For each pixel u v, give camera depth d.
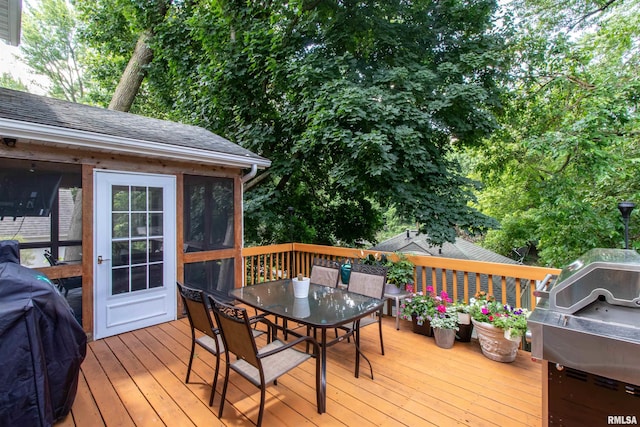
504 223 10.29
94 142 3.01
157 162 3.64
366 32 5.94
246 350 1.83
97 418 2.00
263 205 6.13
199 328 2.30
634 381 1.17
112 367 2.66
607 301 1.43
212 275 4.17
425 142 5.49
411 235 11.03
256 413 2.06
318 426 1.92
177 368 2.66
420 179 5.56
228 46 6.07
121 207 3.37
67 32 15.51
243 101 6.32
